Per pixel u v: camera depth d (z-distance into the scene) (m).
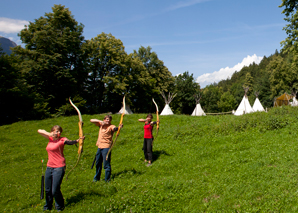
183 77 58.44
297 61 24.33
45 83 30.62
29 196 6.64
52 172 5.11
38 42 29.53
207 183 5.97
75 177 7.84
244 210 4.60
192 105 56.59
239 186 5.59
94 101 40.25
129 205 5.06
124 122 17.91
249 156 7.62
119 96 40.34
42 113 25.58
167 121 17.41
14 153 12.10
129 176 7.23
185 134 12.05
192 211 4.79
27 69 28.03
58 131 5.24
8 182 8.12
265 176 5.93
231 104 79.06
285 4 22.81
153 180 6.58
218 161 7.63
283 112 12.98
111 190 5.98
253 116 12.64
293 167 6.19
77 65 34.75
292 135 9.35
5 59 24.44
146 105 46.25
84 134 14.93
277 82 62.34
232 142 9.74
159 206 5.08
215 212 4.67
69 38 31.80
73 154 11.10
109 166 6.76
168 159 8.60
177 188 5.73
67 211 5.13
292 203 4.67
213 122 15.01
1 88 23.36
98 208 4.98
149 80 46.56
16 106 24.95
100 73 40.00
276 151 7.62
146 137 8.52
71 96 31.00
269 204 4.70
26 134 15.97
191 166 7.62
